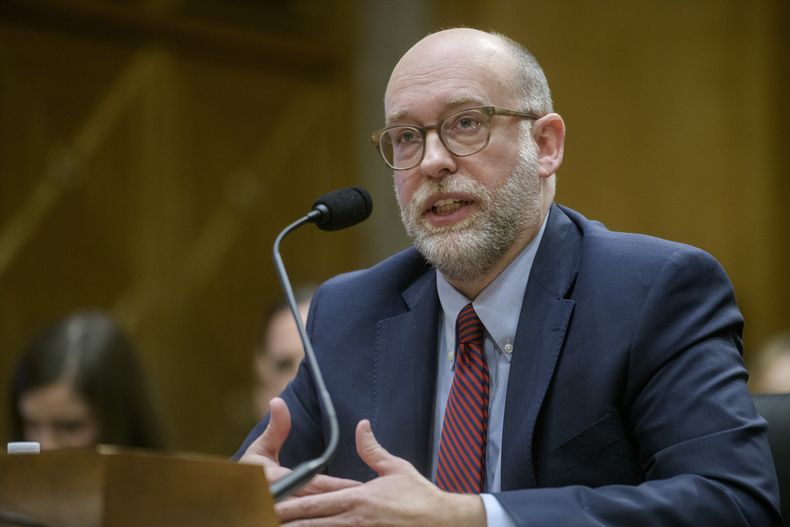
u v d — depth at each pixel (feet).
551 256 13.19
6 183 34.50
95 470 9.78
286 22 40.55
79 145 35.86
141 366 20.74
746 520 10.88
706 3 39.11
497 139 12.93
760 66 38.99
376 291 14.34
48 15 35.32
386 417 13.26
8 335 34.09
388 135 13.58
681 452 11.41
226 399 38.32
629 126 39.17
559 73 38.55
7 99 34.58
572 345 12.48
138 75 37.22
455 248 12.85
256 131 39.75
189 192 38.04
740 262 39.01
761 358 24.58
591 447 12.07
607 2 39.17
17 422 20.15
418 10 39.70
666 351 12.09
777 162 39.22
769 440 13.17
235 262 38.91
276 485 10.19
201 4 38.40
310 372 14.10
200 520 9.59
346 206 13.38
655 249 12.85
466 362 13.21
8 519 10.43
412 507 10.43
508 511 10.64
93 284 35.86
